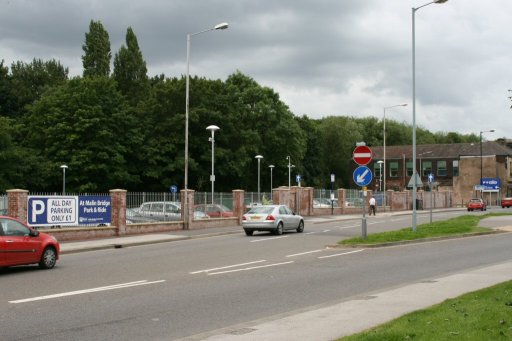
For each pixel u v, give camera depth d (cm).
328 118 11006
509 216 4447
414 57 2866
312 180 10294
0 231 1531
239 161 6994
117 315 982
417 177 2769
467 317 830
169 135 6669
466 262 1758
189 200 3391
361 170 2322
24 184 6075
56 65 10162
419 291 1180
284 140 8188
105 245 2377
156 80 8925
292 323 884
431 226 3025
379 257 1892
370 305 1028
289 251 2109
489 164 9444
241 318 962
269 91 8494
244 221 2975
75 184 6175
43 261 1631
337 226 3688
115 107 6525
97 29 8488
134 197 3034
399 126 13000
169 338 824
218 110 7012
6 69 7731
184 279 1407
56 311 1015
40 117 6481
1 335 839
